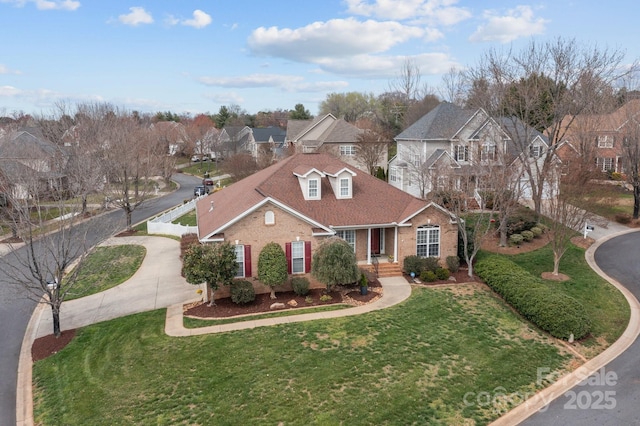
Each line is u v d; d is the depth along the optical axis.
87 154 38.81
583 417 13.93
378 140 55.72
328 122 69.88
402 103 93.12
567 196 25.44
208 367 16.56
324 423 13.45
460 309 21.34
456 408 14.24
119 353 18.08
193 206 49.88
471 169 30.39
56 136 47.62
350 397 14.64
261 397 14.73
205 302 22.56
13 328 21.41
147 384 15.77
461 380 15.68
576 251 30.36
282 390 15.06
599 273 26.47
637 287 24.44
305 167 27.84
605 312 21.48
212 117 147.25
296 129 75.38
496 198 28.16
